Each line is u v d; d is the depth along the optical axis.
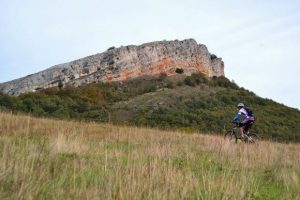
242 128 17.77
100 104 84.56
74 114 58.22
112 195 6.32
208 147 14.77
